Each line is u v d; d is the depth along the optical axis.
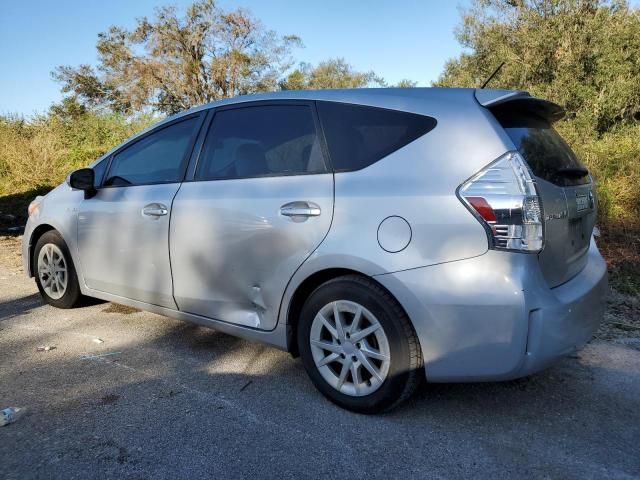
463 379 2.73
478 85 13.33
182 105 26.80
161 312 3.98
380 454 2.68
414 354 2.82
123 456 2.64
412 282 2.71
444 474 2.53
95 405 3.14
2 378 3.49
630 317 4.67
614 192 7.29
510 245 2.57
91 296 4.55
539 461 2.63
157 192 3.87
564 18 11.06
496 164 2.66
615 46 10.57
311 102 3.32
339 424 2.95
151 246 3.87
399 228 2.77
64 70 28.30
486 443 2.79
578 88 10.52
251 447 2.73
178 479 2.47
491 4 13.02
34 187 12.76
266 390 3.34
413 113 2.96
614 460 2.65
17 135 14.27
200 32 25.59
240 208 3.35
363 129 3.08
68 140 15.30
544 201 2.69
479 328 2.62
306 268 3.06
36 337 4.23
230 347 4.04
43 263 4.91
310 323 3.13
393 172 2.88
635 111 10.30
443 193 2.70
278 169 3.32
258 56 26.45
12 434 2.82
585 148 8.49
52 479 2.46
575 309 2.78
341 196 2.98
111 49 26.09
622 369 3.67
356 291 2.91
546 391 3.36
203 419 2.99
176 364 3.73
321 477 2.50
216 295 3.55
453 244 2.65
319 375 3.14
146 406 3.14
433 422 2.98
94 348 4.01
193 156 3.77
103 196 4.29
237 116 3.64
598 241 6.43
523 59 11.55
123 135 15.91
